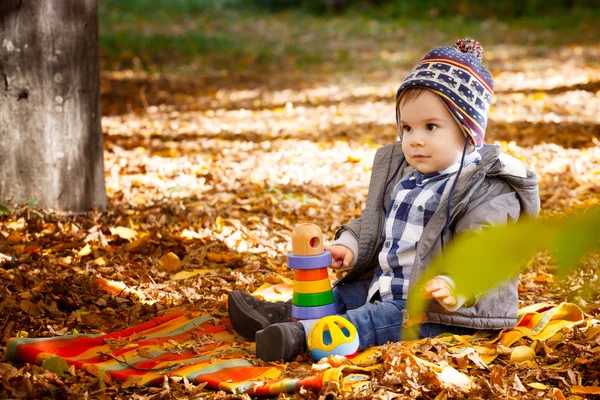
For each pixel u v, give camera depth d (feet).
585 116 29.76
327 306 9.93
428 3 71.56
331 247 10.52
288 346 9.27
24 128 16.38
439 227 9.69
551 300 11.89
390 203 10.37
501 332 9.95
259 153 24.90
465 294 2.49
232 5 81.51
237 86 42.50
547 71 42.83
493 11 68.64
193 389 8.51
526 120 29.40
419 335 9.78
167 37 61.31
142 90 37.70
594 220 2.46
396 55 53.42
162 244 14.97
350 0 76.38
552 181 20.16
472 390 8.10
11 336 10.56
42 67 16.33
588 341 9.52
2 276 12.78
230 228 16.14
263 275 13.67
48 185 16.62
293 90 40.70
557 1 67.67
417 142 9.82
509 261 2.47
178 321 11.05
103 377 8.84
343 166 23.09
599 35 56.18
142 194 19.42
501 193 9.75
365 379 8.60
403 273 9.92
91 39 16.94
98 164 17.48
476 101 9.78
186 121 31.73
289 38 63.16
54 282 12.09
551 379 8.77
